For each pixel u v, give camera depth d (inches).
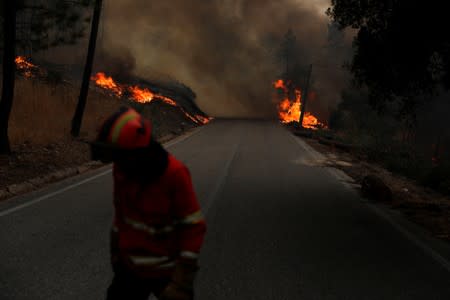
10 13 422.6
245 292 181.5
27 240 237.8
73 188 378.6
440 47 350.3
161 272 94.9
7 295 171.5
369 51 377.4
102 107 816.9
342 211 333.4
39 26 454.3
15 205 312.5
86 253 221.0
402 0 338.6
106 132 86.2
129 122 86.9
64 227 263.7
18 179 391.2
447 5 317.1
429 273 209.2
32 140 506.9
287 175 497.7
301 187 427.2
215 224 285.3
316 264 216.8
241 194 382.3
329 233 272.5
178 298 89.0
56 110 666.2
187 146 780.0
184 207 91.0
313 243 251.0
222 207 332.5
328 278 199.2
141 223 93.1
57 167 453.1
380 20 372.8
